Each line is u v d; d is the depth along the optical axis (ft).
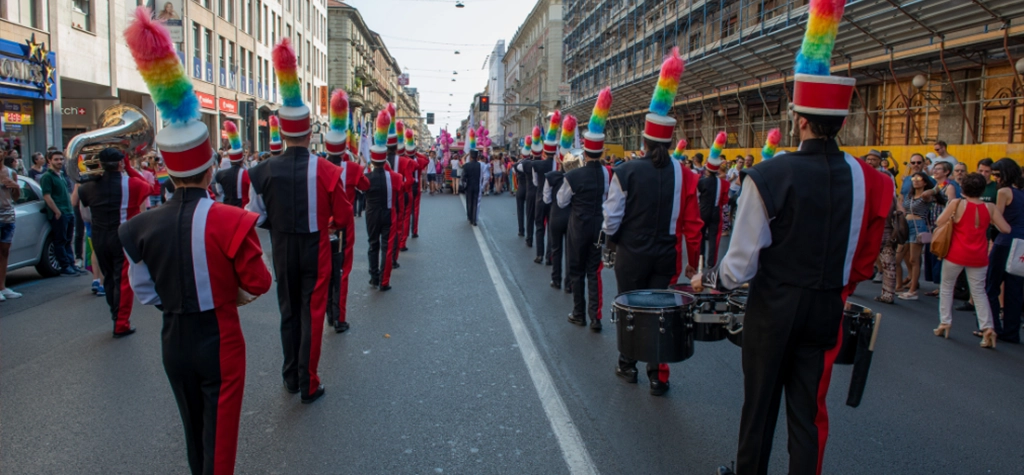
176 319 9.86
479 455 12.97
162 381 17.06
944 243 21.91
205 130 9.92
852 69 57.88
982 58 48.55
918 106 55.36
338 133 23.49
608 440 13.67
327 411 15.14
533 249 41.39
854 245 9.37
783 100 74.02
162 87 9.58
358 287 29.14
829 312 9.39
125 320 21.27
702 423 14.57
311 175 15.60
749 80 75.36
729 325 12.42
